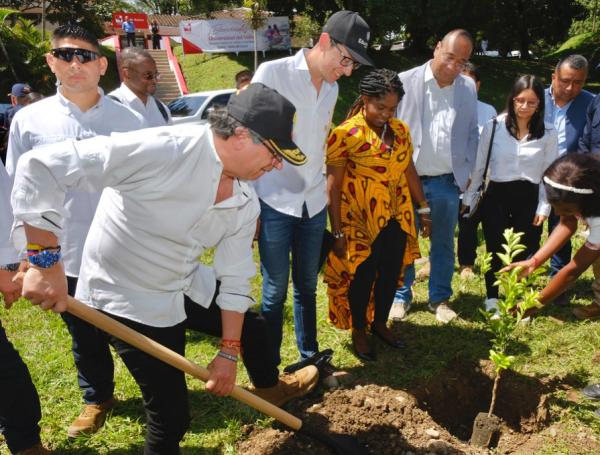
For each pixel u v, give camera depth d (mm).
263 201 2898
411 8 17203
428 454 2760
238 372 3357
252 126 1851
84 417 2895
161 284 2131
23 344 3783
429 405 3318
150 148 1844
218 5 21500
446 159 3840
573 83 4383
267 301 3072
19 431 2510
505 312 2889
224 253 2254
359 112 3301
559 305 4305
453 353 3656
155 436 2219
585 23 33688
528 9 25328
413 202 3861
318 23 21547
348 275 3441
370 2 17156
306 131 2875
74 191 2613
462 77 3873
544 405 3160
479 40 24094
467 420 3445
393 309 4148
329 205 3277
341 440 2674
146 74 3756
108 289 2137
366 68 19828
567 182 2596
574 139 4516
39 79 17875
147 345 2064
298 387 3025
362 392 3180
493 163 3922
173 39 29000
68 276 2686
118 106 2811
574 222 2928
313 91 2846
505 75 21188
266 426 2918
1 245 2350
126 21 24484
